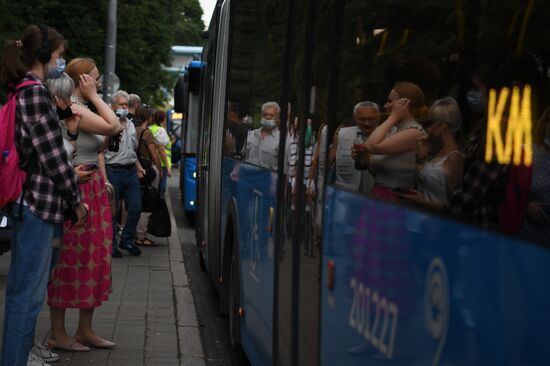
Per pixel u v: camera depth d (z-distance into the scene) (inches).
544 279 86.6
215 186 386.0
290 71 215.8
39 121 233.6
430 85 129.3
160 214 573.6
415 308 118.8
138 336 330.3
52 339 302.2
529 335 88.5
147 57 1686.8
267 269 232.8
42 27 238.7
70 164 238.5
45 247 239.5
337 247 158.9
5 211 240.8
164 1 1712.6
